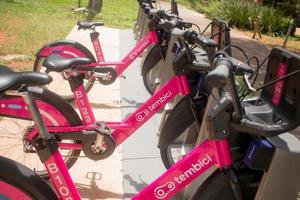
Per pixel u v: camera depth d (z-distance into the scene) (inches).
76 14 435.8
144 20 232.8
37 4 461.4
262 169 78.0
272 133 74.2
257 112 83.2
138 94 193.9
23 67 222.2
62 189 74.6
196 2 780.0
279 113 82.0
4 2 438.3
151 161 134.0
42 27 334.6
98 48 176.7
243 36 513.3
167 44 168.2
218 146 77.4
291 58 80.2
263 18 574.9
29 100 67.7
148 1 225.1
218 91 74.5
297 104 77.1
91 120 114.4
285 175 77.5
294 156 76.4
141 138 148.1
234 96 68.6
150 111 120.3
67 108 105.0
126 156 135.0
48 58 110.8
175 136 115.0
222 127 71.2
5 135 132.6
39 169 118.4
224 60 68.6
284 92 82.1
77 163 126.5
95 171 124.0
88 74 117.3
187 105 113.6
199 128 112.7
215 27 130.7
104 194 113.4
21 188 71.5
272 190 78.5
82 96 114.3
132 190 116.9
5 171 70.4
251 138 81.2
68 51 157.8
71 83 113.6
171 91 119.5
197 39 93.4
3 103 93.7
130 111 173.3
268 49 437.7
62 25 356.2
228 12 588.7
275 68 86.7
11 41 276.2
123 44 297.9
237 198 78.5
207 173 99.3
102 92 190.4
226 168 78.7
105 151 109.2
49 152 72.2
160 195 82.8
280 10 670.5
